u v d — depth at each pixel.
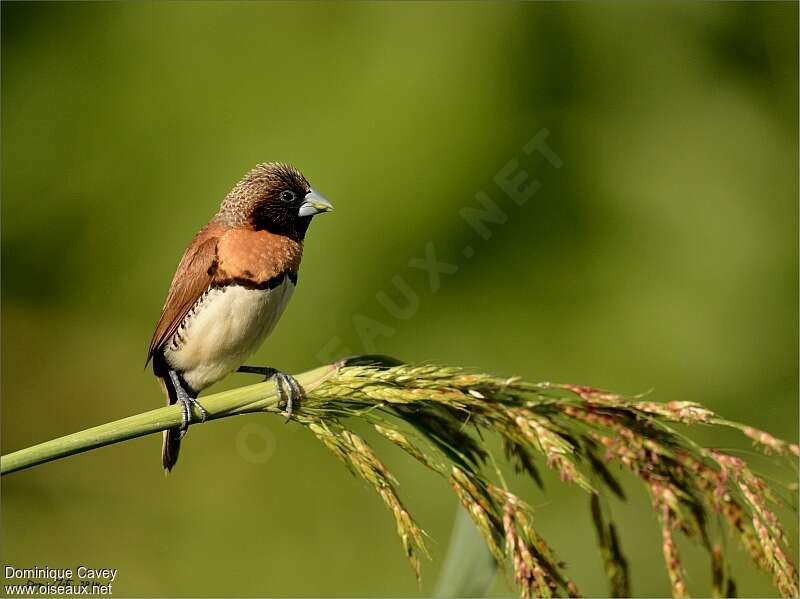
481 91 11.30
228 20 11.88
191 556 11.03
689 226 11.56
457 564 5.56
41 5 12.50
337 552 10.86
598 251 11.41
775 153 12.01
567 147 11.54
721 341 11.27
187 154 11.50
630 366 11.17
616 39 11.98
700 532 4.93
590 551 10.25
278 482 11.20
